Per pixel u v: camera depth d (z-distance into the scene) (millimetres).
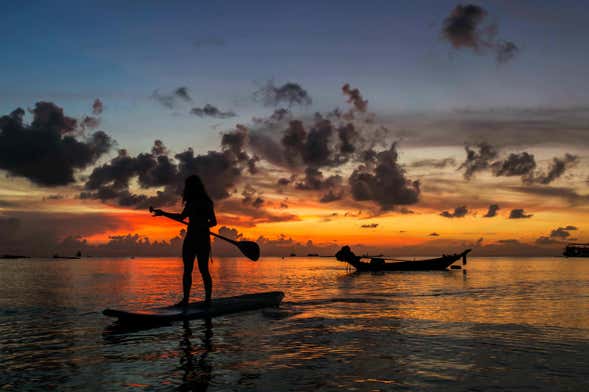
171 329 6832
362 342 5832
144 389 3916
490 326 7062
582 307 9641
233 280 20375
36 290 14305
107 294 12914
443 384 4012
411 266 32250
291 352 5273
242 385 4004
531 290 14461
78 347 5602
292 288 15297
